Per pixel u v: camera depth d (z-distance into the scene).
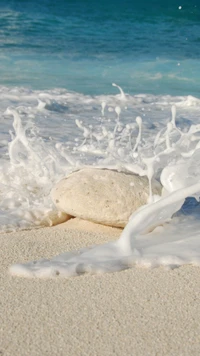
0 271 3.51
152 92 12.12
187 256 3.68
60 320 2.96
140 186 4.24
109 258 3.63
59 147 5.16
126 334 2.84
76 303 3.13
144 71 14.45
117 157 4.93
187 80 13.66
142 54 16.75
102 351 2.71
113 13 23.66
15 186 5.01
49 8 23.47
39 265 3.54
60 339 2.80
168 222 4.23
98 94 11.49
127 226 3.79
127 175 4.34
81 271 3.48
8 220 4.39
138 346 2.75
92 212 4.17
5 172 5.17
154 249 3.79
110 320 2.96
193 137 4.36
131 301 3.15
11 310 3.05
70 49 16.75
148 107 10.07
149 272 3.50
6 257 3.72
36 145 5.29
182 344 2.78
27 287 3.30
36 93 10.77
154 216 3.88
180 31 21.61
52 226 4.38
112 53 16.64
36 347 2.74
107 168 4.51
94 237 4.10
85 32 19.95
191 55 16.98
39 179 5.06
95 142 6.89
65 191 4.28
